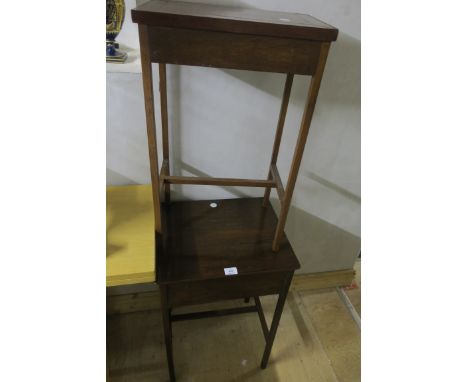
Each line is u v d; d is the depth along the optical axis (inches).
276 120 42.3
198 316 47.1
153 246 32.2
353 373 50.9
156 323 55.3
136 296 55.3
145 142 40.5
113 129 38.9
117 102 37.0
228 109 40.2
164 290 34.0
